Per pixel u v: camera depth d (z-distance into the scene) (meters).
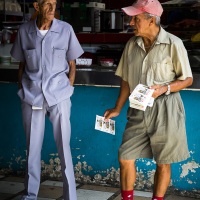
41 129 3.53
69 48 3.50
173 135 3.01
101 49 5.27
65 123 3.47
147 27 2.99
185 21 5.01
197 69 3.88
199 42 4.41
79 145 4.18
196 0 4.76
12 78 4.09
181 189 3.87
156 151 3.10
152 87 2.94
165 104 3.01
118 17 5.41
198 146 3.77
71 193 3.52
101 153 4.12
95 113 4.08
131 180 3.21
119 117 3.98
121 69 3.27
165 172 3.14
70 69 3.60
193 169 3.81
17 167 4.45
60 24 3.44
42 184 4.21
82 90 4.09
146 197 3.87
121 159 3.16
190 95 3.73
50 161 4.30
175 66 3.02
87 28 5.61
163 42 2.98
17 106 4.35
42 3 3.29
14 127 4.39
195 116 3.74
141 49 3.07
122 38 5.38
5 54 5.06
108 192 4.01
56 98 3.39
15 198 3.92
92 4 5.57
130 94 3.17
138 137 3.13
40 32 3.39
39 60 3.38
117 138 4.03
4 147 4.46
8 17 5.92
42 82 3.39
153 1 2.98
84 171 4.20
